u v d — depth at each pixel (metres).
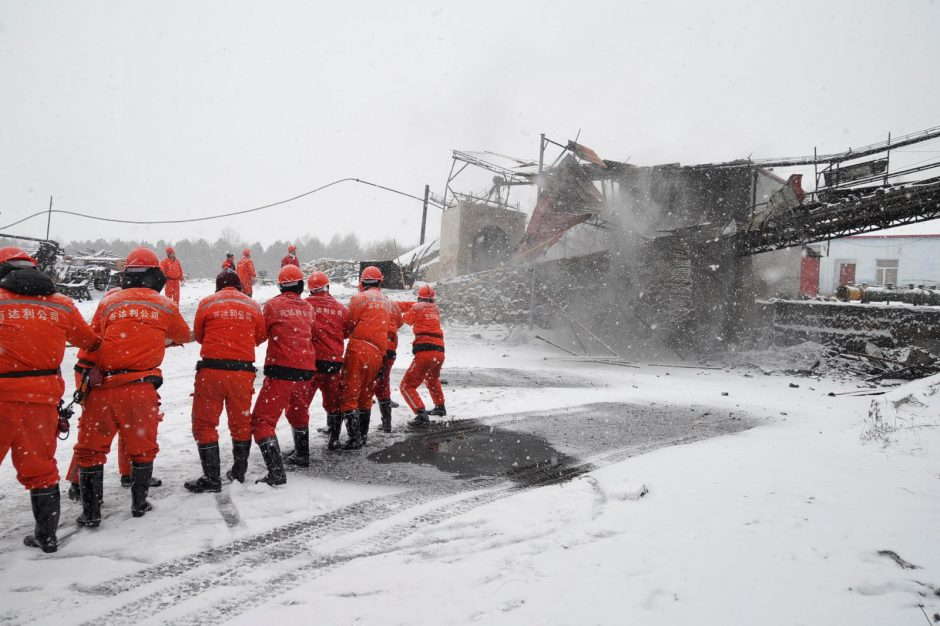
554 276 22.16
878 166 17.11
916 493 4.65
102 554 3.47
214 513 4.14
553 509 4.35
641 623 2.60
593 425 7.82
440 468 5.52
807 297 26.14
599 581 3.05
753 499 4.50
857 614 2.70
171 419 7.05
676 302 21.30
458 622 2.64
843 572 3.15
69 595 2.97
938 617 2.67
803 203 18.94
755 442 6.92
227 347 4.56
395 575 3.20
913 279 34.00
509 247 26.77
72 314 3.68
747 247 20.28
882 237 34.66
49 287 3.59
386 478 5.14
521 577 3.13
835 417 9.33
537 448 6.41
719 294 20.58
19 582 3.09
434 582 3.09
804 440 7.07
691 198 23.11
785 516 4.09
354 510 4.32
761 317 22.41
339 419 6.12
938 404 7.15
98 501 3.88
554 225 22.06
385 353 6.43
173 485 4.73
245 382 4.61
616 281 21.70
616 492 4.66
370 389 6.36
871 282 34.91
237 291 4.79
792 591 2.93
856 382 14.73
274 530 3.90
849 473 5.30
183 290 27.41
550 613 2.71
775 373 16.50
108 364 3.92
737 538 3.66
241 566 3.35
